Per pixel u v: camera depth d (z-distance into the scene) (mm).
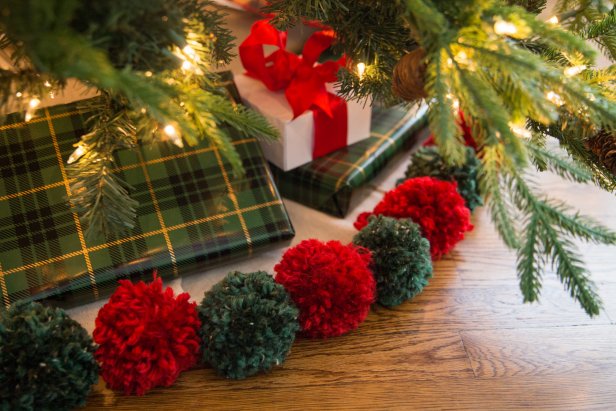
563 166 481
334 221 705
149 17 381
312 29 811
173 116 378
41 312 504
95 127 478
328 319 556
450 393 553
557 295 631
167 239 610
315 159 710
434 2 406
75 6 340
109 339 500
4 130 623
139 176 631
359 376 561
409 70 435
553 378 567
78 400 500
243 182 649
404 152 772
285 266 562
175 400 539
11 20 334
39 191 607
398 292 592
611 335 601
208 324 531
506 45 400
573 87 410
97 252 593
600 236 436
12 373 469
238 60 796
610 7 507
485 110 397
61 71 343
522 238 437
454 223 619
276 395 545
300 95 661
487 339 594
